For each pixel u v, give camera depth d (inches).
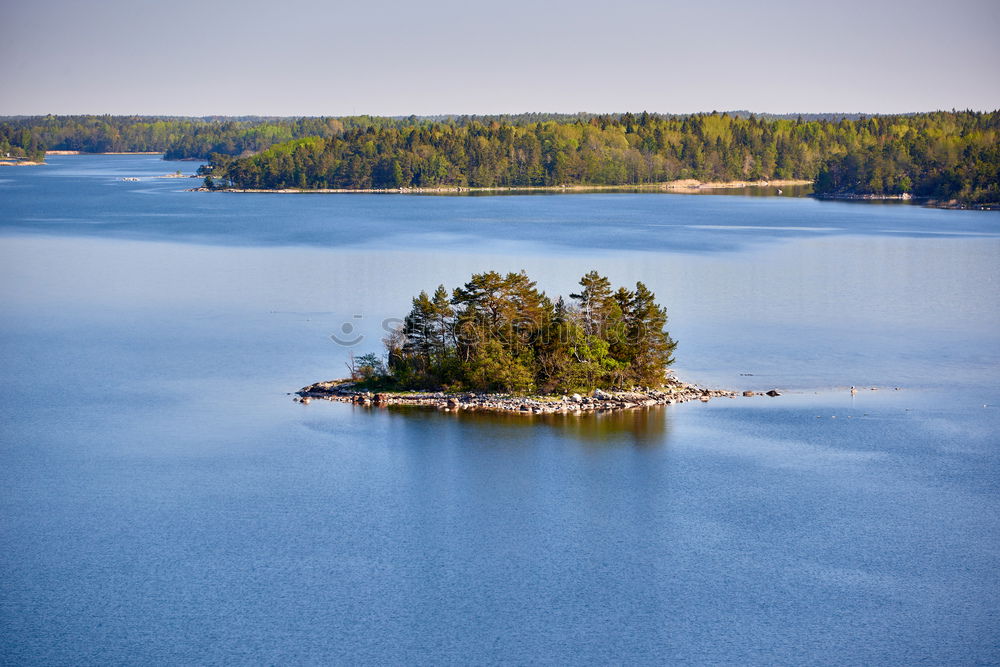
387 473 3284.9
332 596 2502.5
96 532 2849.4
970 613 2416.3
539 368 4094.5
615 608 2450.8
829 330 5487.2
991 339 5265.8
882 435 3644.2
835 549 2736.2
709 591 2524.6
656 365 4185.5
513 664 2236.7
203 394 4195.4
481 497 3090.6
